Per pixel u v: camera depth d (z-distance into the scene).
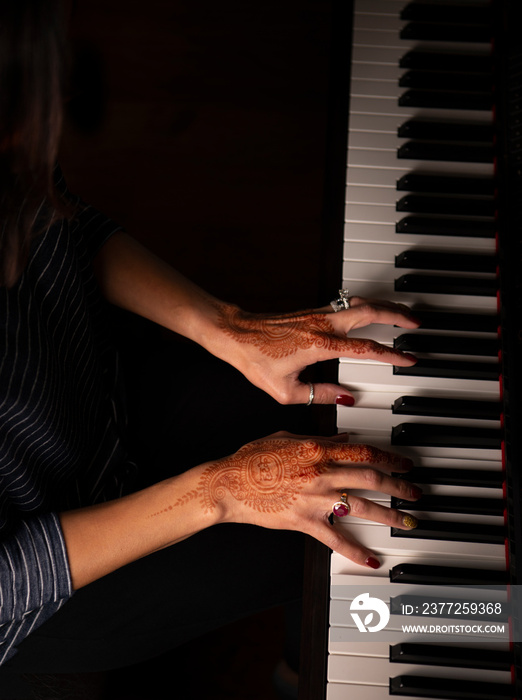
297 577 1.07
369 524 0.94
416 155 1.24
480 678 0.85
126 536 0.92
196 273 2.14
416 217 1.17
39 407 0.87
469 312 1.11
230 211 2.23
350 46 1.35
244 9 2.58
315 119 2.38
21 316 0.85
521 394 0.99
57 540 0.90
